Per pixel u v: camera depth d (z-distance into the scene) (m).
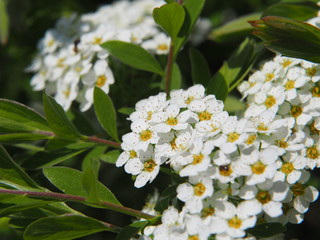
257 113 0.24
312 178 0.31
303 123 0.24
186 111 0.24
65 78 0.28
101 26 0.29
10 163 0.24
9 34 0.34
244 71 0.27
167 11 0.25
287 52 0.24
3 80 0.34
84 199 0.23
